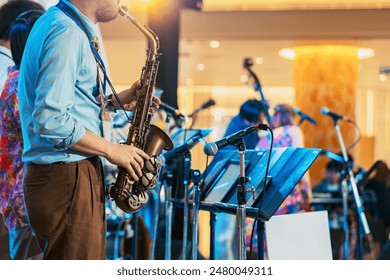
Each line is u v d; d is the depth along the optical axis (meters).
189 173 3.09
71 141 2.15
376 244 6.04
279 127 4.83
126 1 6.51
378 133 15.41
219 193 2.94
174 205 3.81
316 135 9.73
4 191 3.18
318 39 9.25
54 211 2.22
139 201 2.49
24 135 2.30
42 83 2.11
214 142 2.70
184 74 13.05
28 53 2.26
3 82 3.31
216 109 15.09
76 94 2.26
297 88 9.92
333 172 6.34
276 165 2.78
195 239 3.01
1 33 3.33
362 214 4.43
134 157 2.31
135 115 2.64
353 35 8.80
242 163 2.69
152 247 3.80
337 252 5.13
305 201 4.80
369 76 13.16
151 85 2.68
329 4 8.16
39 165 2.24
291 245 3.02
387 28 8.38
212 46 9.86
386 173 6.73
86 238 2.25
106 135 2.37
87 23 2.33
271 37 9.00
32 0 3.45
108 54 10.55
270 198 2.64
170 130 4.10
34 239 3.18
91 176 2.28
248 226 4.48
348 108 9.73
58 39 2.15
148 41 2.75
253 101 4.86
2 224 3.27
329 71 9.73
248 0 8.21
